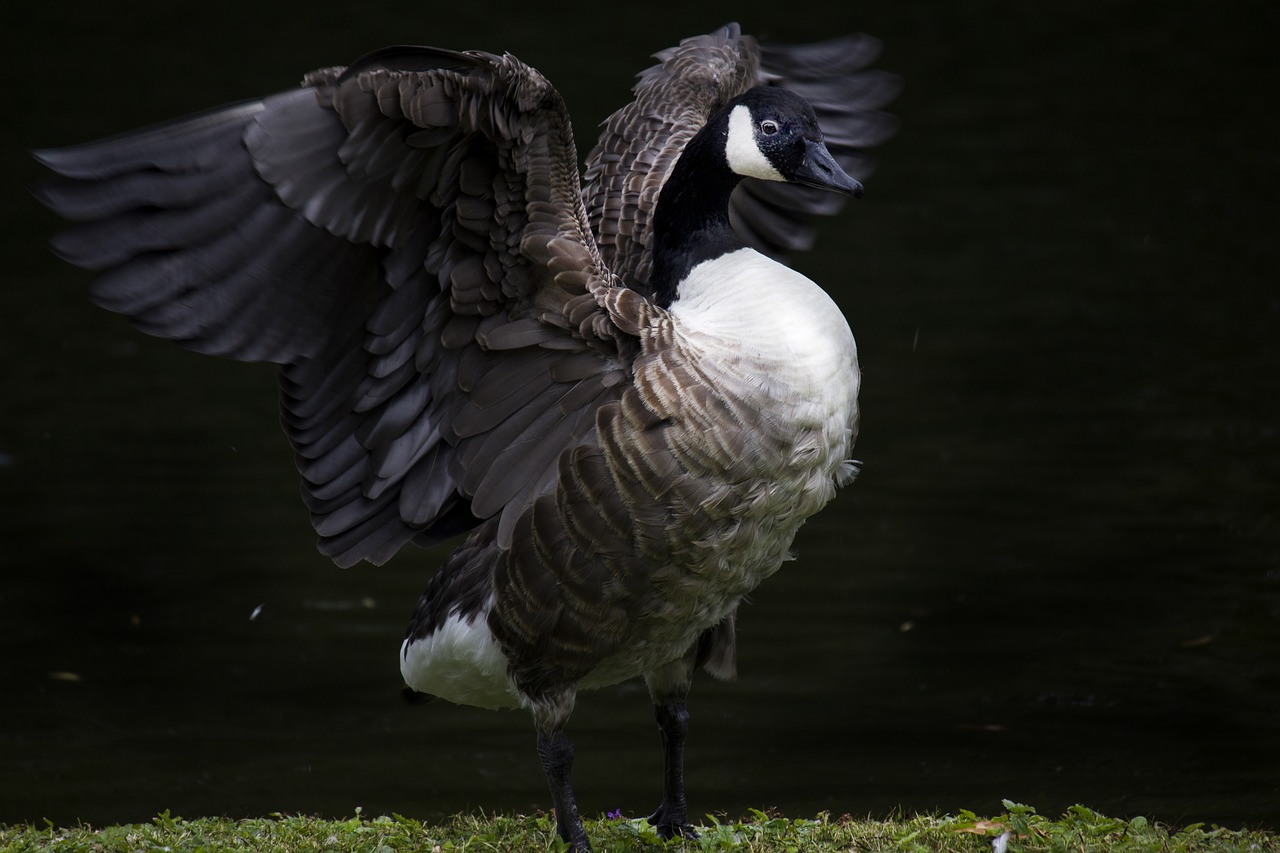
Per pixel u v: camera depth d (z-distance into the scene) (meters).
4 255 26.31
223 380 21.38
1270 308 23.00
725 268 8.38
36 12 38.22
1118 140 31.88
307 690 13.14
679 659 8.80
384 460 8.31
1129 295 23.77
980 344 21.88
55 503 16.89
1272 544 15.66
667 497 7.71
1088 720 12.36
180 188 7.14
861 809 10.90
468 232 7.86
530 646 8.03
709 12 38.53
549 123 7.75
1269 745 11.84
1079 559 15.48
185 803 11.02
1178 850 8.22
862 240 26.89
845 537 16.23
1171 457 17.92
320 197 7.36
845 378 8.11
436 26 36.69
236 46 35.19
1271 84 35.09
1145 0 41.41
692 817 10.74
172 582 15.21
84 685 13.05
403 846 8.50
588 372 8.05
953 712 12.58
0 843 8.47
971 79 35.66
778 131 8.59
